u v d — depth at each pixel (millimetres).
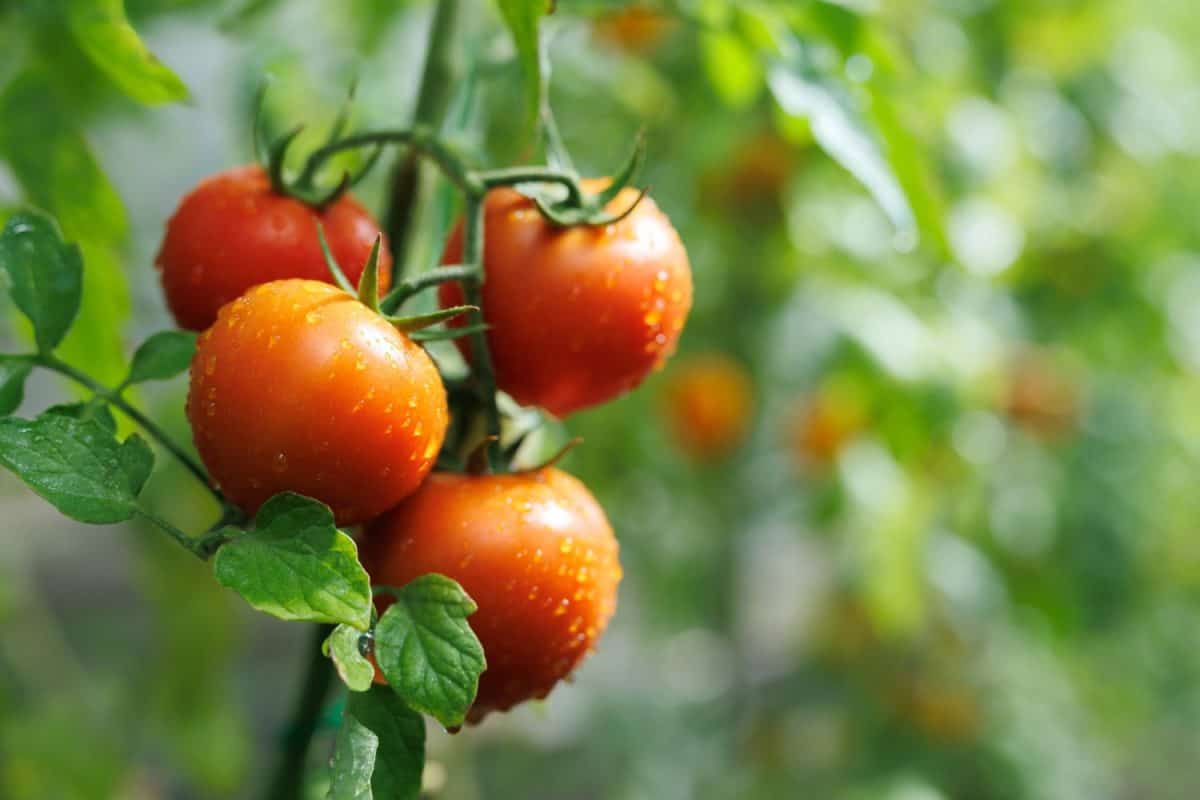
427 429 552
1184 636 1740
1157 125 1461
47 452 523
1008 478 1399
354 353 541
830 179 1169
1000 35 1329
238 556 517
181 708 1207
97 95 774
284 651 1864
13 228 575
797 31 720
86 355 672
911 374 1061
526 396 607
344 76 1015
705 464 1328
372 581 568
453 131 649
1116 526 1435
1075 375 1396
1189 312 1462
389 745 535
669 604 1568
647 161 1197
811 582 2029
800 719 1598
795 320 1167
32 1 703
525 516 571
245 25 924
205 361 545
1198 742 2309
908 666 1515
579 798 1619
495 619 566
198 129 1442
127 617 1788
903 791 1412
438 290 614
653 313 599
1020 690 1551
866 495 1189
